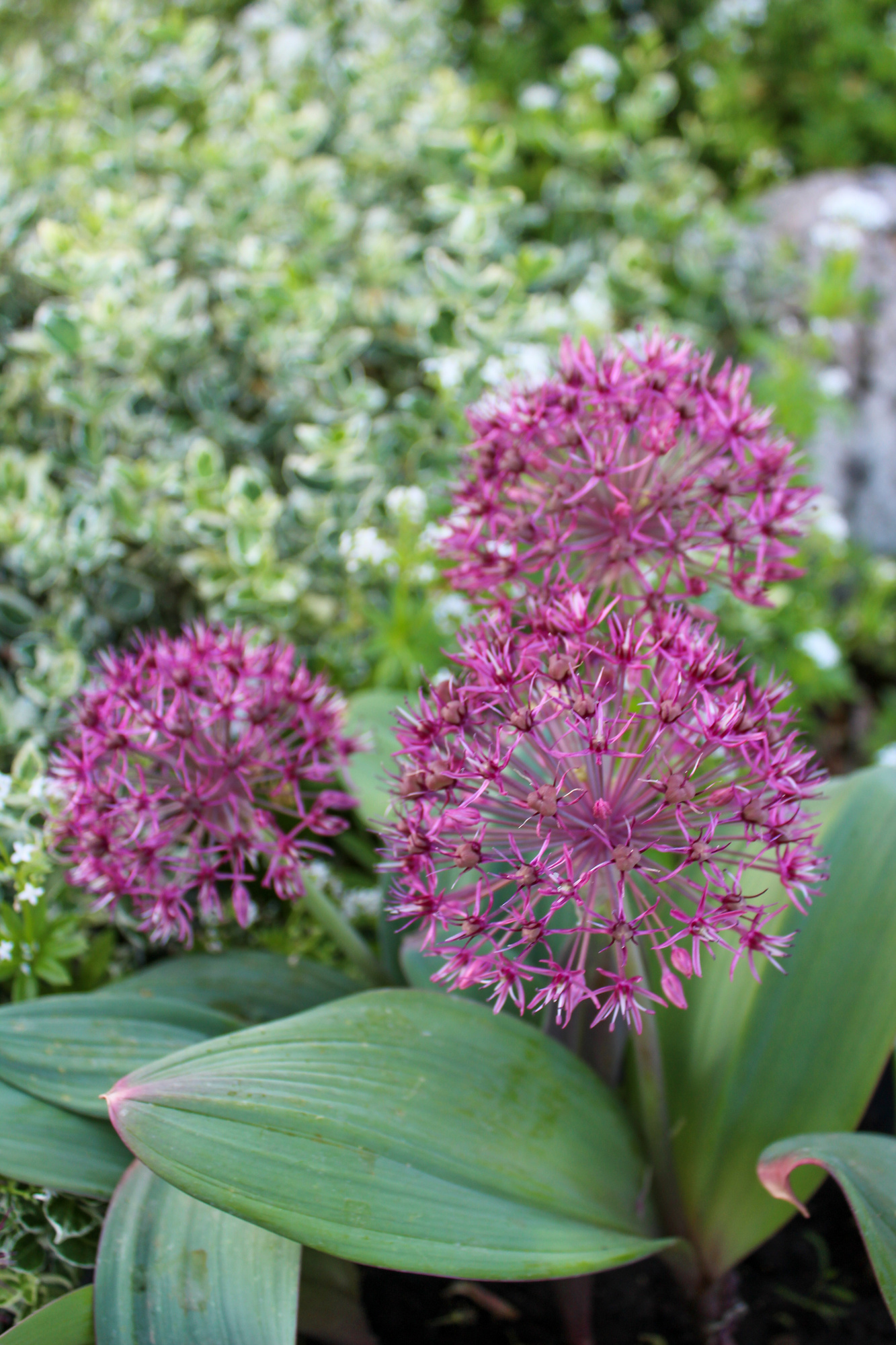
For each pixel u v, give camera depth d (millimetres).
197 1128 402
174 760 463
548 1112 446
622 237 987
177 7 1056
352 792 517
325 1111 414
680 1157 483
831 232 997
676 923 486
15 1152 447
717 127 1190
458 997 452
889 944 466
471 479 471
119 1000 480
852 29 1276
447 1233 407
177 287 790
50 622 625
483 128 1036
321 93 1009
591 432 452
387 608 680
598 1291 526
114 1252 426
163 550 646
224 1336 411
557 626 419
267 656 474
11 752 593
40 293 771
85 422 649
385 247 802
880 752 729
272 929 582
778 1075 470
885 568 923
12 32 1133
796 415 848
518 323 697
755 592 457
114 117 909
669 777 395
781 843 400
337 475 646
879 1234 399
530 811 404
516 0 1232
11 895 549
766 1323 523
